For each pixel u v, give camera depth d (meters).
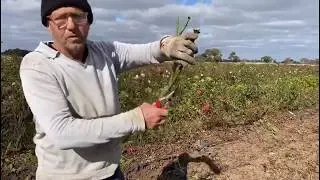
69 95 0.88
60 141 0.82
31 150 2.08
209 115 2.74
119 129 0.82
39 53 0.87
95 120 0.83
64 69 0.88
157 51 1.02
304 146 2.27
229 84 3.96
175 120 2.62
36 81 0.84
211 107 2.91
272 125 2.66
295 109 3.26
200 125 2.55
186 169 1.92
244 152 2.15
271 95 3.32
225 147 2.23
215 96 3.09
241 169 1.95
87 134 0.81
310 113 3.14
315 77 4.63
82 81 0.89
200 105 2.91
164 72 3.54
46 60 0.86
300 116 3.02
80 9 0.86
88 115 0.91
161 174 1.87
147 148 2.20
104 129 0.81
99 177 0.94
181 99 2.90
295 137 2.46
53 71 0.86
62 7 0.85
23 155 2.03
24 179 1.82
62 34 0.86
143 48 1.04
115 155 0.97
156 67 3.69
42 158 0.94
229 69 4.73
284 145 2.29
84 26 0.87
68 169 0.92
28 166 1.92
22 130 2.12
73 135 0.81
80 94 0.89
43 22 0.89
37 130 0.94
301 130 2.60
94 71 0.92
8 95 2.30
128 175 1.88
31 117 2.23
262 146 2.26
